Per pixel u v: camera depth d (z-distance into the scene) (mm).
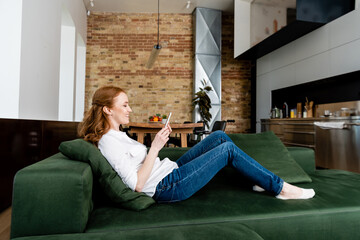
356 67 3648
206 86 6180
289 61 5090
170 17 6559
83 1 5891
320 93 4621
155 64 6496
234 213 1128
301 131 4293
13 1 2643
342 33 3879
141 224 1016
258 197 1347
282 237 1126
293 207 1201
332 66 4062
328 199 1313
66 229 951
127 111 1354
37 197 946
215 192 1450
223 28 6824
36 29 3076
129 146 1286
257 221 1102
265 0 4746
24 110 2762
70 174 968
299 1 4008
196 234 853
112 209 1170
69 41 5074
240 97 6824
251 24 5223
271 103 5719
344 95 4074
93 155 1120
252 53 5691
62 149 1162
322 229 1171
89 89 6344
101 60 6387
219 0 5938
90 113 1315
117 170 1181
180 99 6520
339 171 2066
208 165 1314
